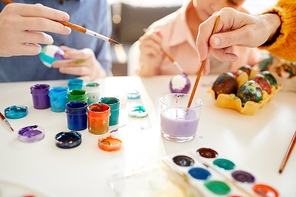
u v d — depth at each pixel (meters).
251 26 0.73
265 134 0.69
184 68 1.53
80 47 1.45
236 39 0.69
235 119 0.79
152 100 0.94
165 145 0.61
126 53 2.87
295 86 1.08
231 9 0.71
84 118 0.67
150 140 0.63
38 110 0.80
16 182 0.44
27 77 1.36
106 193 0.43
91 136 0.64
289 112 0.86
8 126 0.66
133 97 0.94
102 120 0.64
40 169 0.49
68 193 0.43
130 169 0.50
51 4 1.28
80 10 1.39
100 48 1.56
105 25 1.57
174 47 1.54
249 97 0.81
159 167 0.51
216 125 0.74
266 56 1.13
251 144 0.63
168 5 3.13
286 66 1.07
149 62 1.35
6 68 1.30
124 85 1.11
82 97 0.76
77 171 0.49
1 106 0.81
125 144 0.61
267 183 0.44
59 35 1.36
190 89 1.09
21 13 0.72
